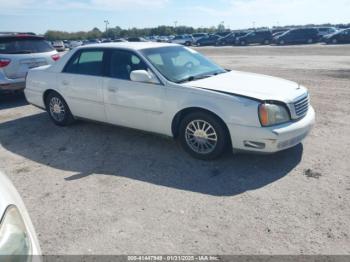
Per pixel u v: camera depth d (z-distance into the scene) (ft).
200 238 9.64
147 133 16.98
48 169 14.73
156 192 12.34
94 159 15.62
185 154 15.70
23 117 23.49
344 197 11.51
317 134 17.78
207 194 12.07
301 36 122.11
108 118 17.63
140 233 9.95
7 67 25.40
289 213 10.69
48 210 11.36
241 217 10.57
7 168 14.97
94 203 11.70
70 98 19.03
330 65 48.01
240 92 13.73
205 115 14.15
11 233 5.72
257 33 135.44
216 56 75.66
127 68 16.40
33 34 28.19
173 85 14.80
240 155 15.24
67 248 9.41
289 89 14.64
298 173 13.41
